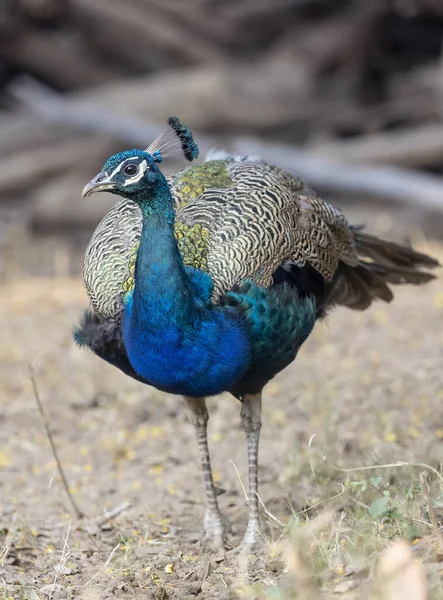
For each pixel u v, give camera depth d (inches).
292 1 1082.1
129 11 1066.7
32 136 1025.5
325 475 374.6
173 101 1004.6
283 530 322.7
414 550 276.7
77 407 511.2
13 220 971.9
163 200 308.3
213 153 418.0
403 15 1037.8
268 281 338.0
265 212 349.1
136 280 312.7
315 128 1030.4
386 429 433.4
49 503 402.0
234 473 420.5
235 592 276.7
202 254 332.5
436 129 973.8
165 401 504.1
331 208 388.8
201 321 314.8
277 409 480.1
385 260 426.0
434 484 336.2
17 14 1079.0
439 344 530.6
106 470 439.5
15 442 474.9
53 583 314.5
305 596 249.1
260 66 1070.4
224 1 1086.4
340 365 524.7
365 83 1064.8
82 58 1103.6
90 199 956.6
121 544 358.3
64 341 602.5
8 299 719.7
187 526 374.0
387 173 887.1
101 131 1010.1
